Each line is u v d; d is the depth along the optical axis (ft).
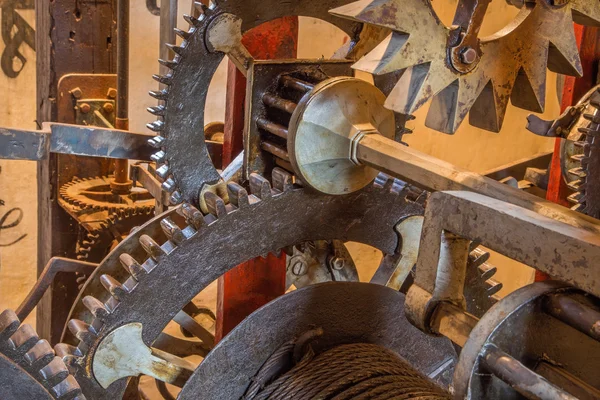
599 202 2.15
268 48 2.37
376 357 2.05
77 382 1.90
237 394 2.05
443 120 1.56
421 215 2.23
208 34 1.94
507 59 1.55
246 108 2.09
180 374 2.04
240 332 2.00
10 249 5.17
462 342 1.42
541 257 1.28
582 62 2.70
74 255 3.51
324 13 2.11
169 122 1.98
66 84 3.33
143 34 4.80
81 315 2.42
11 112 4.91
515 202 1.49
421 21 1.46
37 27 3.38
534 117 2.20
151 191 3.04
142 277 1.93
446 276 1.48
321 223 2.10
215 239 1.98
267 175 2.17
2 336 1.70
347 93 1.93
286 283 2.67
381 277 2.29
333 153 1.95
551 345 1.30
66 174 3.42
